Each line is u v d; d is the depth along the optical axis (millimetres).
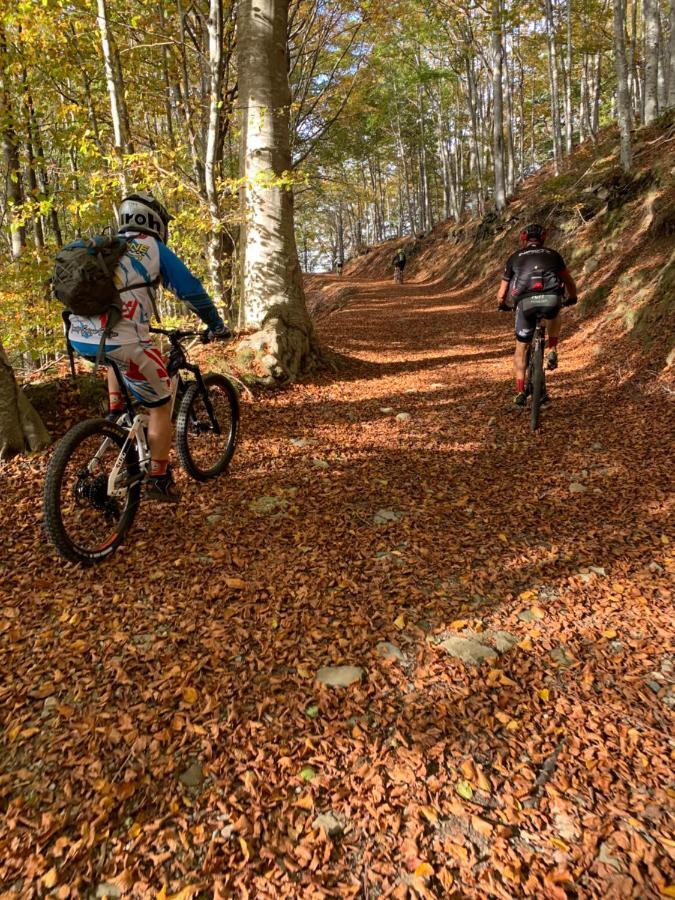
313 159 20797
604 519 3971
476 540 3746
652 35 19359
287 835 1801
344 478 4773
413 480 4773
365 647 2695
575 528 3879
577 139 38750
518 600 3098
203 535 3699
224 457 4742
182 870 1694
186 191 8281
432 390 8023
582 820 1850
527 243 5973
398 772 2031
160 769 2023
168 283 3432
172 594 3061
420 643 2738
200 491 4348
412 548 3621
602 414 6277
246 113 7832
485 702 2369
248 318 8180
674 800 1907
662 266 9766
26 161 10758
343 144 21969
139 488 3602
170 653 2613
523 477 4824
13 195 10734
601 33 23422
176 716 2256
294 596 3072
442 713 2307
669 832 1802
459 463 5203
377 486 4617
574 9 22797
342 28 13312
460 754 2115
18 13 7547
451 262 29609
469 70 27672
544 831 1818
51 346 7641
